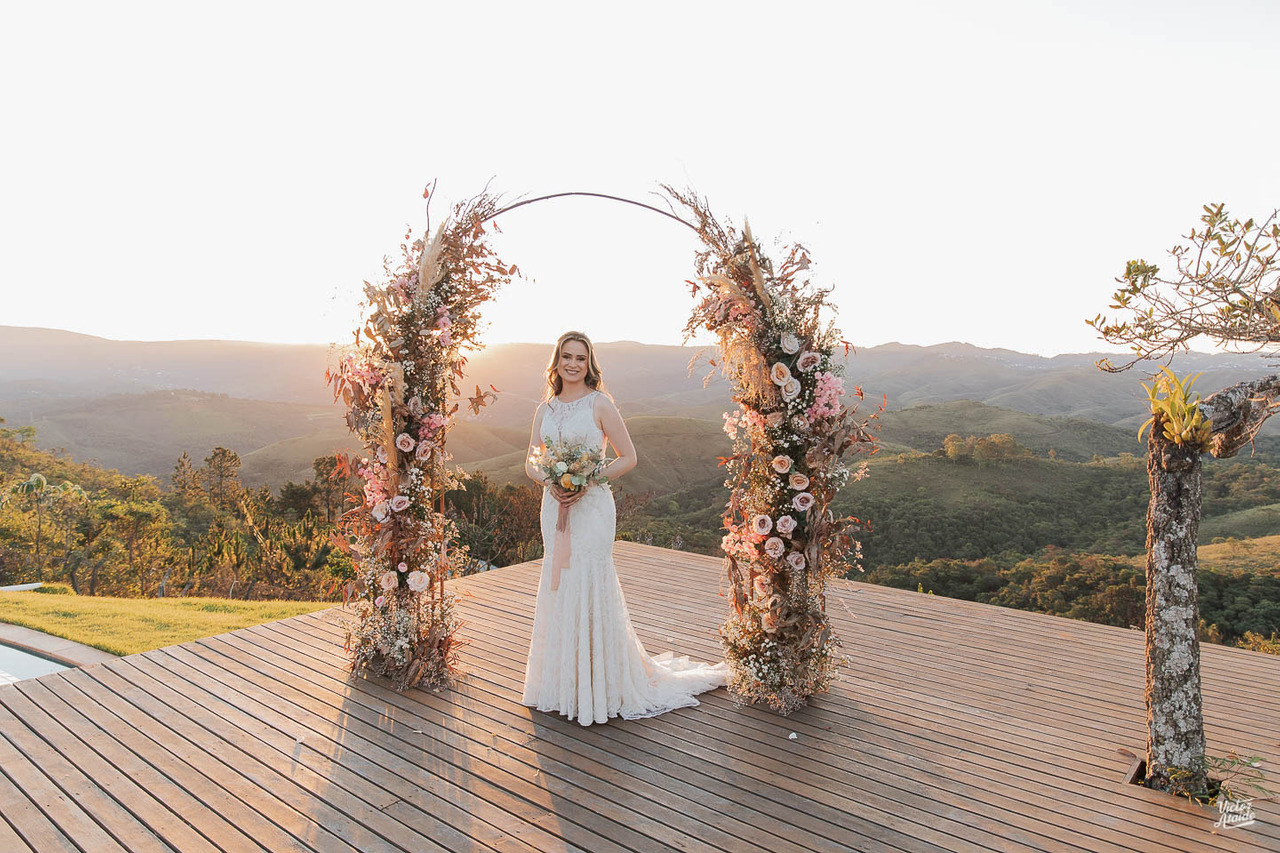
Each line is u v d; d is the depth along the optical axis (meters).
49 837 2.78
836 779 3.23
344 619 5.17
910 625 5.39
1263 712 3.98
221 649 4.66
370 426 4.16
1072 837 2.82
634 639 3.91
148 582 19.77
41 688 4.07
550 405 3.85
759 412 3.92
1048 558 23.89
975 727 3.75
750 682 3.95
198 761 3.32
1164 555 3.14
